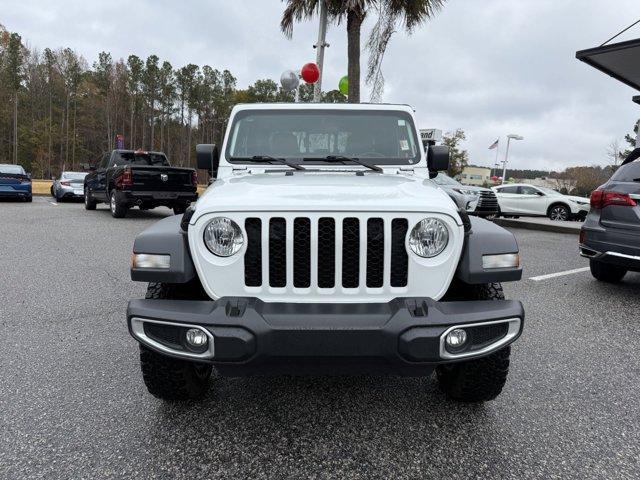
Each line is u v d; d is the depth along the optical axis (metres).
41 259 7.38
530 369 3.60
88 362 3.60
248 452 2.52
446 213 2.43
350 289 2.44
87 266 6.95
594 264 6.38
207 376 3.19
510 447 2.59
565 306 5.29
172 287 2.72
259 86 74.94
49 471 2.32
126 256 7.79
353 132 3.92
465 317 2.32
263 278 2.42
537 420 2.87
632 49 10.31
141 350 2.71
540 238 11.55
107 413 2.88
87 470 2.34
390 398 3.13
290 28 13.97
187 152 80.06
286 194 2.58
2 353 3.74
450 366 2.95
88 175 15.72
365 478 2.33
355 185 2.89
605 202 5.67
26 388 3.17
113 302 5.17
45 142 72.19
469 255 2.48
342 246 2.43
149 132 81.62
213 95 77.25
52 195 23.47
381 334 2.26
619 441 2.66
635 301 5.52
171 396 2.90
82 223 11.91
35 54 78.00
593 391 3.25
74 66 78.00
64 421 2.78
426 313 2.32
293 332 2.26
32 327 4.34
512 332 2.44
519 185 18.78
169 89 78.62
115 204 12.88
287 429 2.75
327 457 2.49
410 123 3.97
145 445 2.56
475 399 2.95
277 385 3.31
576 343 4.15
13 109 73.19
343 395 3.17
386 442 2.63
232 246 2.42
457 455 2.52
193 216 2.43
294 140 3.91
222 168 3.79
